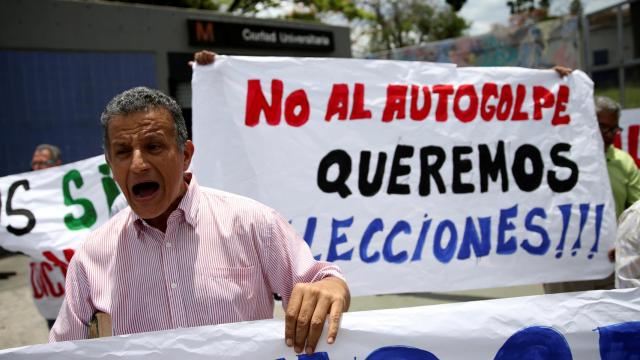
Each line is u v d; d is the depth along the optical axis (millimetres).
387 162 2773
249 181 2596
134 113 1380
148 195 1405
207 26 10734
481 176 2889
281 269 1548
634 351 1601
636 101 8312
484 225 2861
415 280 2756
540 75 3020
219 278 1479
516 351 1555
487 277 2842
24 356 1395
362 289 2705
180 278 1466
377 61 2809
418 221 2783
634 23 8234
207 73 2570
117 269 1485
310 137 2688
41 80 8758
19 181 3328
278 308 4305
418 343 1506
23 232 3266
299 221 2652
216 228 1510
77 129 9156
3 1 8305
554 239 2941
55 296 3305
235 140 2586
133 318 1472
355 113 2758
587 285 3250
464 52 12508
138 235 1487
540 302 1592
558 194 2973
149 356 1413
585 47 9383
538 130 2994
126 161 1383
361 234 2713
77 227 3297
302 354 1443
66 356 1404
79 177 3359
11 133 8492
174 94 10383
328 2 19062
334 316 1368
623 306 1609
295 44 12461
